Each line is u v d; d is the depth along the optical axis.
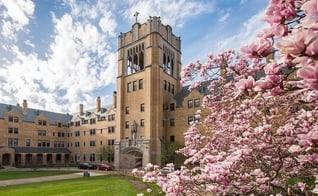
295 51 1.10
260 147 4.36
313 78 1.08
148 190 7.01
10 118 48.50
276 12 1.43
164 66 40.06
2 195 14.76
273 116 4.78
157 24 38.03
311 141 1.56
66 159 55.38
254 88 1.77
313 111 2.84
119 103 40.06
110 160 43.25
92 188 16.72
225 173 3.37
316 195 3.45
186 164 5.87
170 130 37.03
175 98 39.19
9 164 45.88
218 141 6.68
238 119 5.94
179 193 3.68
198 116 8.47
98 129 49.97
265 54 1.64
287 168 4.45
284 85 1.68
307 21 1.10
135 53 40.00
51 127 55.16
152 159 34.66
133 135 37.34
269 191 3.92
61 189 16.62
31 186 18.91
